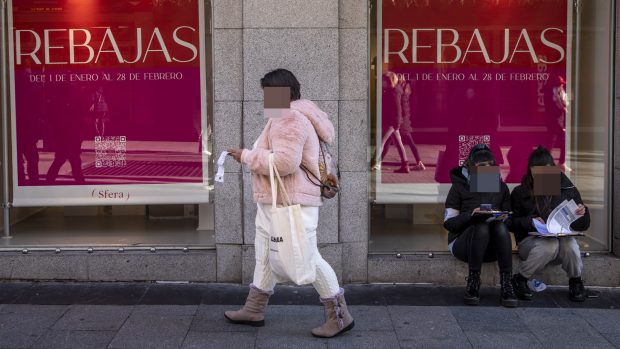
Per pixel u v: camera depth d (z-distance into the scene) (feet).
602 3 22.03
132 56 22.18
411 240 22.94
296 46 20.62
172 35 22.09
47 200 22.56
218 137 21.12
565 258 20.06
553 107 22.45
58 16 22.11
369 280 21.54
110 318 18.61
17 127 22.40
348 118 21.09
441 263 21.47
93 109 22.31
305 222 16.35
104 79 22.22
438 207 22.91
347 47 20.97
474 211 19.60
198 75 22.15
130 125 22.33
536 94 22.43
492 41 22.33
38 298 20.13
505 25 22.29
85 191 22.50
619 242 21.57
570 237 20.01
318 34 20.58
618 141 21.59
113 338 17.29
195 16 22.03
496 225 19.88
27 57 22.22
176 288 21.04
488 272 21.42
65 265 21.42
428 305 19.85
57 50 22.20
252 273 21.20
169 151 22.34
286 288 21.07
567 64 22.35
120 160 22.39
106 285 21.27
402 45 22.25
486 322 18.56
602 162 22.21
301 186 16.21
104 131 22.35
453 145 22.52
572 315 19.12
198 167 22.36
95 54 22.20
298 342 17.10
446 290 21.15
